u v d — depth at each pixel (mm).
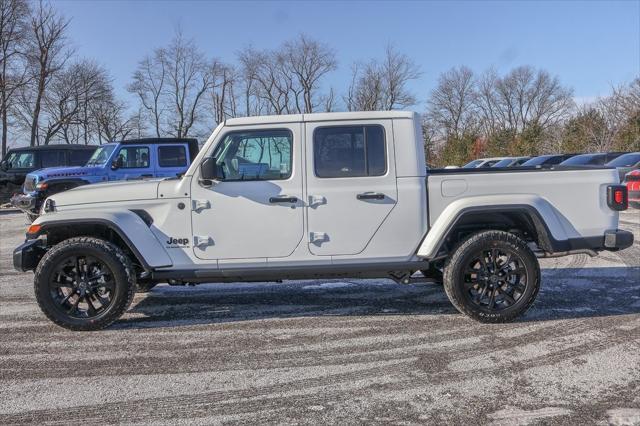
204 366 4066
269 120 4930
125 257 4938
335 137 4914
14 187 19031
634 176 11695
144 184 5008
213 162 4730
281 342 4578
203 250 4906
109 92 45062
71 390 3678
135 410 3367
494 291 4922
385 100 55469
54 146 17000
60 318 4895
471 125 62281
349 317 5270
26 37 36062
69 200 5020
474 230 5176
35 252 5070
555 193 4945
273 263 4910
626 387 3543
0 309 5781
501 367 3914
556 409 3260
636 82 29766
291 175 4879
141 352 4398
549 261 7910
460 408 3303
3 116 35219
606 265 7535
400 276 5234
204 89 52031
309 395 3531
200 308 5703
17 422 3230
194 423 3186
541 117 66188
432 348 4332
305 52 52469
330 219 4871
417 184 4883
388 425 3125
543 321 4980
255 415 3271
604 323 4883
